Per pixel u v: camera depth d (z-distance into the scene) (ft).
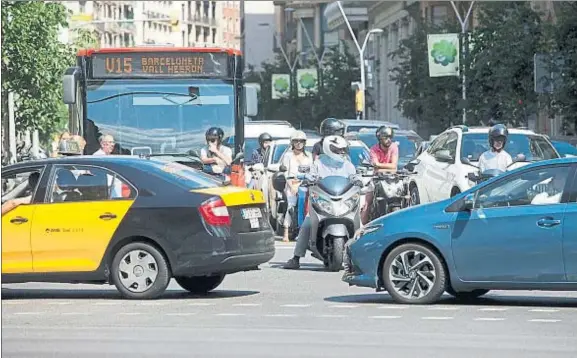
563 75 184.75
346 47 431.84
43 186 70.74
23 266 70.23
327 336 54.54
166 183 70.28
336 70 426.10
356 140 135.74
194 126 109.91
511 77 220.43
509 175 65.00
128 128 109.60
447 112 274.57
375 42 494.59
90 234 69.92
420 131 344.49
